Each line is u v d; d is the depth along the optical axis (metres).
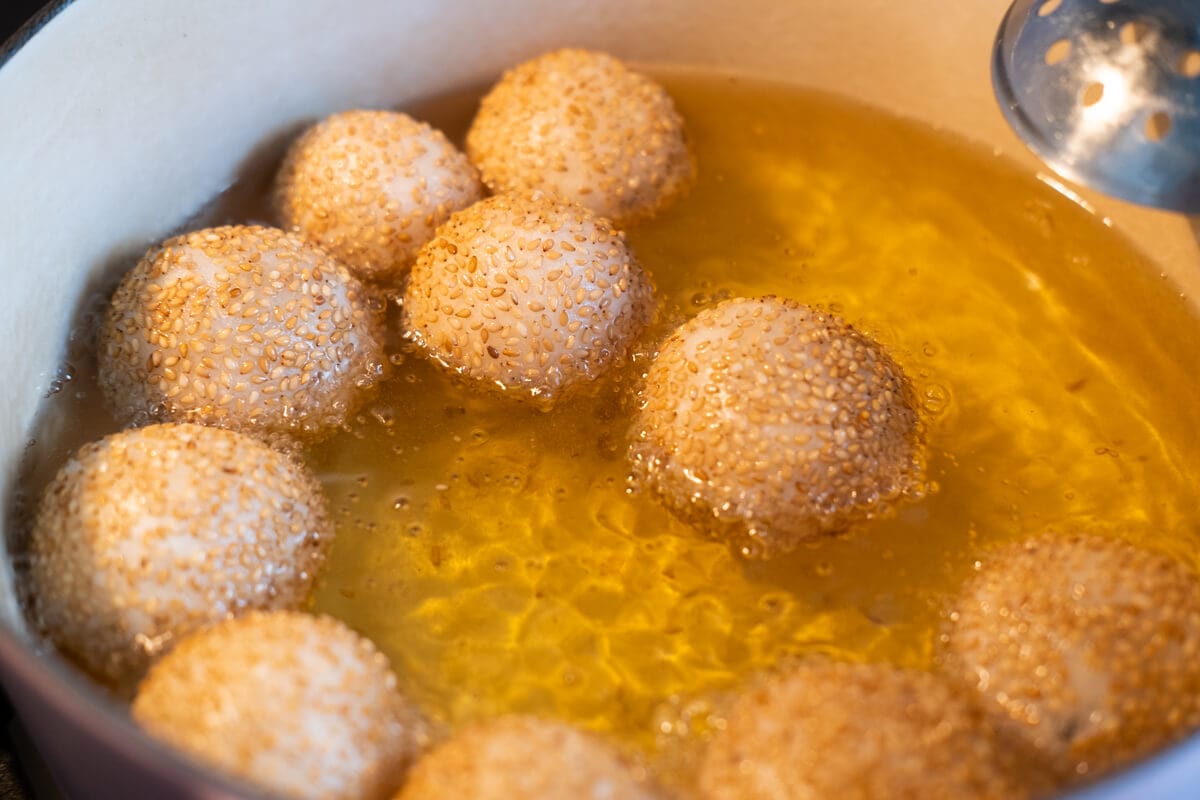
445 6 0.48
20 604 0.40
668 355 0.43
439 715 0.39
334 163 0.45
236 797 0.33
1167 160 0.38
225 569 0.39
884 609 0.41
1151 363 0.45
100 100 0.43
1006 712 0.38
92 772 0.36
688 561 0.42
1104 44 0.39
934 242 0.47
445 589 0.41
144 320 0.42
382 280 0.45
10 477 0.41
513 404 0.44
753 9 0.49
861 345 0.43
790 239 0.47
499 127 0.47
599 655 0.40
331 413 0.43
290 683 0.37
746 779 0.37
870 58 0.49
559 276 0.43
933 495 0.43
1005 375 0.45
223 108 0.46
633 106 0.47
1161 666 0.38
